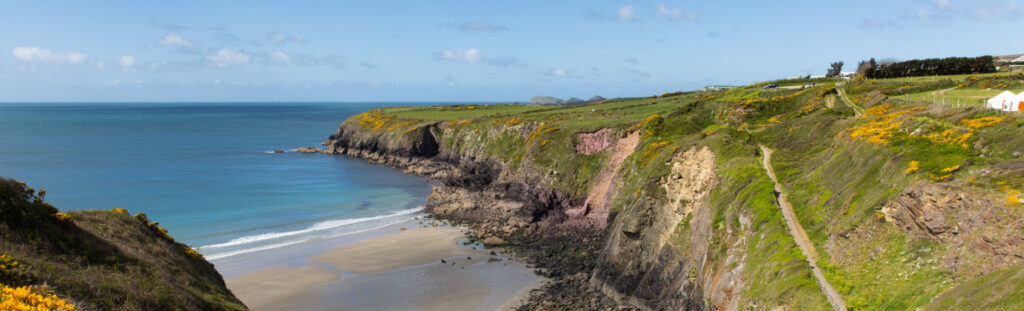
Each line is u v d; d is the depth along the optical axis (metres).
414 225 63.78
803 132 50.66
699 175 43.50
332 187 86.75
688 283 35.94
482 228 61.53
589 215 65.94
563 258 51.28
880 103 58.22
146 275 23.12
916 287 21.62
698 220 39.41
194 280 26.78
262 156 125.44
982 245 20.77
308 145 155.62
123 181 82.44
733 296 28.81
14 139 146.75
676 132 68.31
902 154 28.91
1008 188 21.78
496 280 45.69
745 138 52.25
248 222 62.41
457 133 118.69
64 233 22.48
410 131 123.56
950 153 27.59
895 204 25.64
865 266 24.62
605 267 44.62
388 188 87.81
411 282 44.91
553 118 101.38
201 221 61.75
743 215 33.59
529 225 63.09
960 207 22.59
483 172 94.25
